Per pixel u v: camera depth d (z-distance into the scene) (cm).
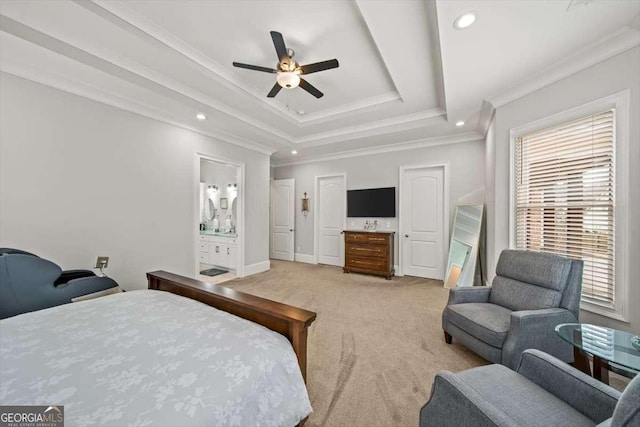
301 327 130
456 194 439
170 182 351
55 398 80
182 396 84
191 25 206
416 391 170
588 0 159
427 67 243
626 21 176
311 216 602
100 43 210
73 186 263
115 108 294
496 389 111
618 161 191
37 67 231
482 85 263
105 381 89
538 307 193
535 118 255
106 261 278
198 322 134
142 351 107
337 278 463
